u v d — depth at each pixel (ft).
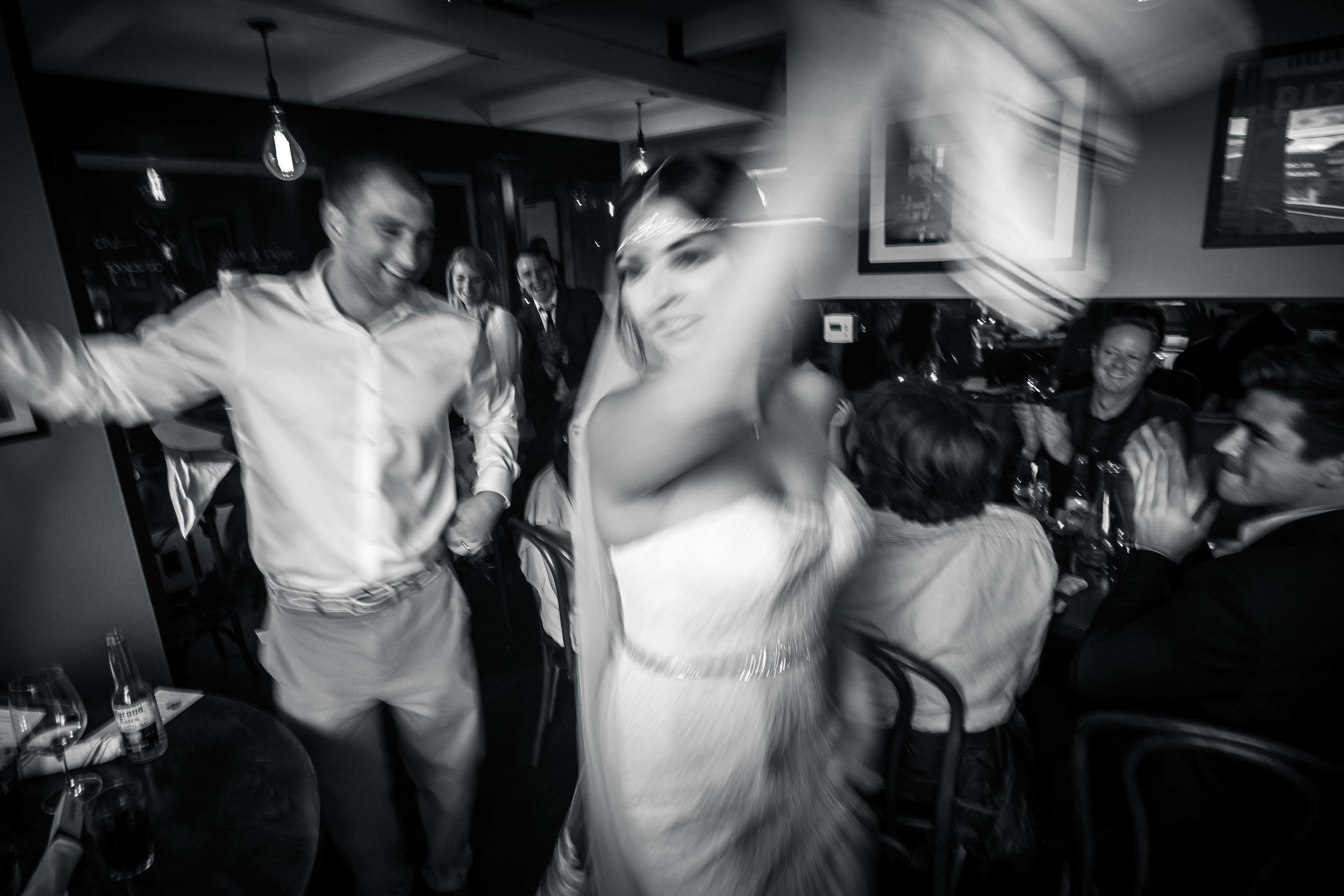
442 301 5.37
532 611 10.74
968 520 4.18
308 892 3.05
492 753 7.55
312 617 4.89
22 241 5.02
